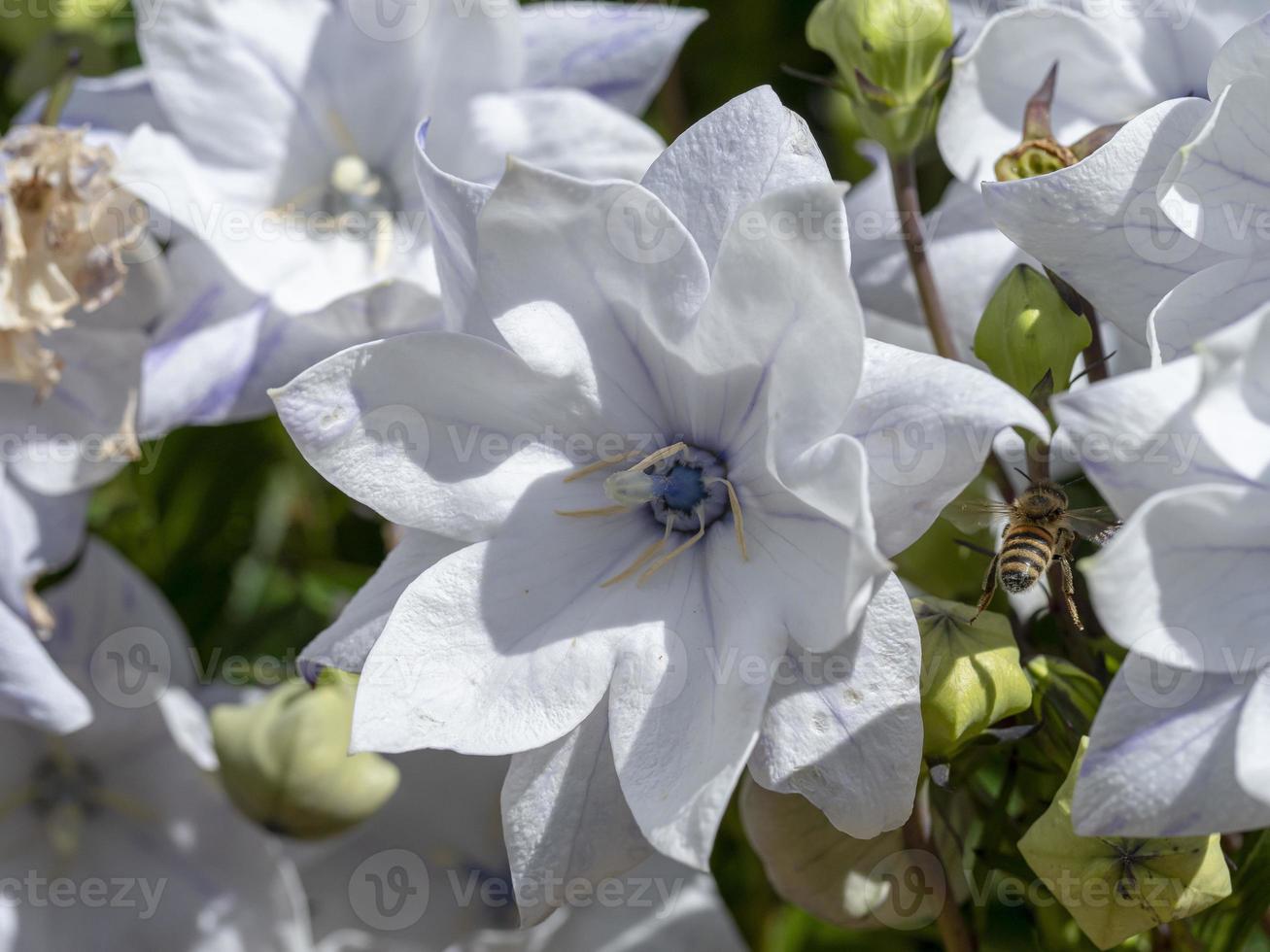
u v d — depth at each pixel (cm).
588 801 26
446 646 26
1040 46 29
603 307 26
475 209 26
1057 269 26
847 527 24
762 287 25
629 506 27
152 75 30
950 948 28
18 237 29
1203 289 26
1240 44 25
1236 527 23
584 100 31
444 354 26
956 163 29
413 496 26
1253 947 30
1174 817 24
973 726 26
